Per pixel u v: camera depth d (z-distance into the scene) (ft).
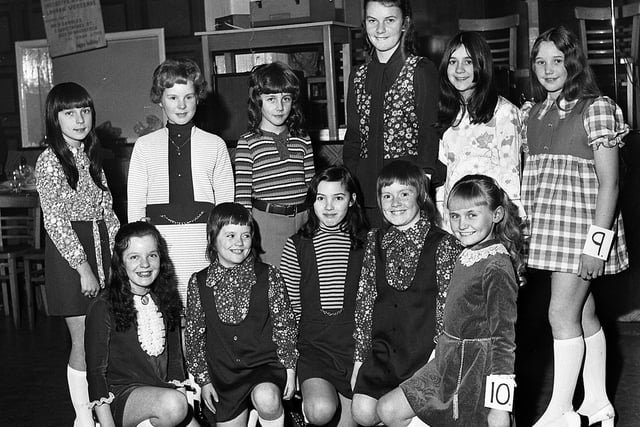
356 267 12.41
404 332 11.54
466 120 12.79
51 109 12.94
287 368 12.07
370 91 13.39
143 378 11.88
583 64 11.98
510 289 10.57
